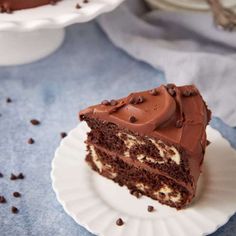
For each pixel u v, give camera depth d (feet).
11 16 2.86
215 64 3.04
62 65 3.23
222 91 2.98
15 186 2.58
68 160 2.60
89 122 2.57
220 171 2.57
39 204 2.52
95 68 3.22
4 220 2.46
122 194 2.53
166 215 2.44
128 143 2.52
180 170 2.44
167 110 2.43
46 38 3.24
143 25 3.35
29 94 3.04
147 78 3.16
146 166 2.51
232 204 2.43
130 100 2.51
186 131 2.41
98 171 2.60
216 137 2.70
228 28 3.30
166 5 3.51
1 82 3.11
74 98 3.02
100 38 3.42
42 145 2.77
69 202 2.43
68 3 2.96
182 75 3.03
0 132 2.83
